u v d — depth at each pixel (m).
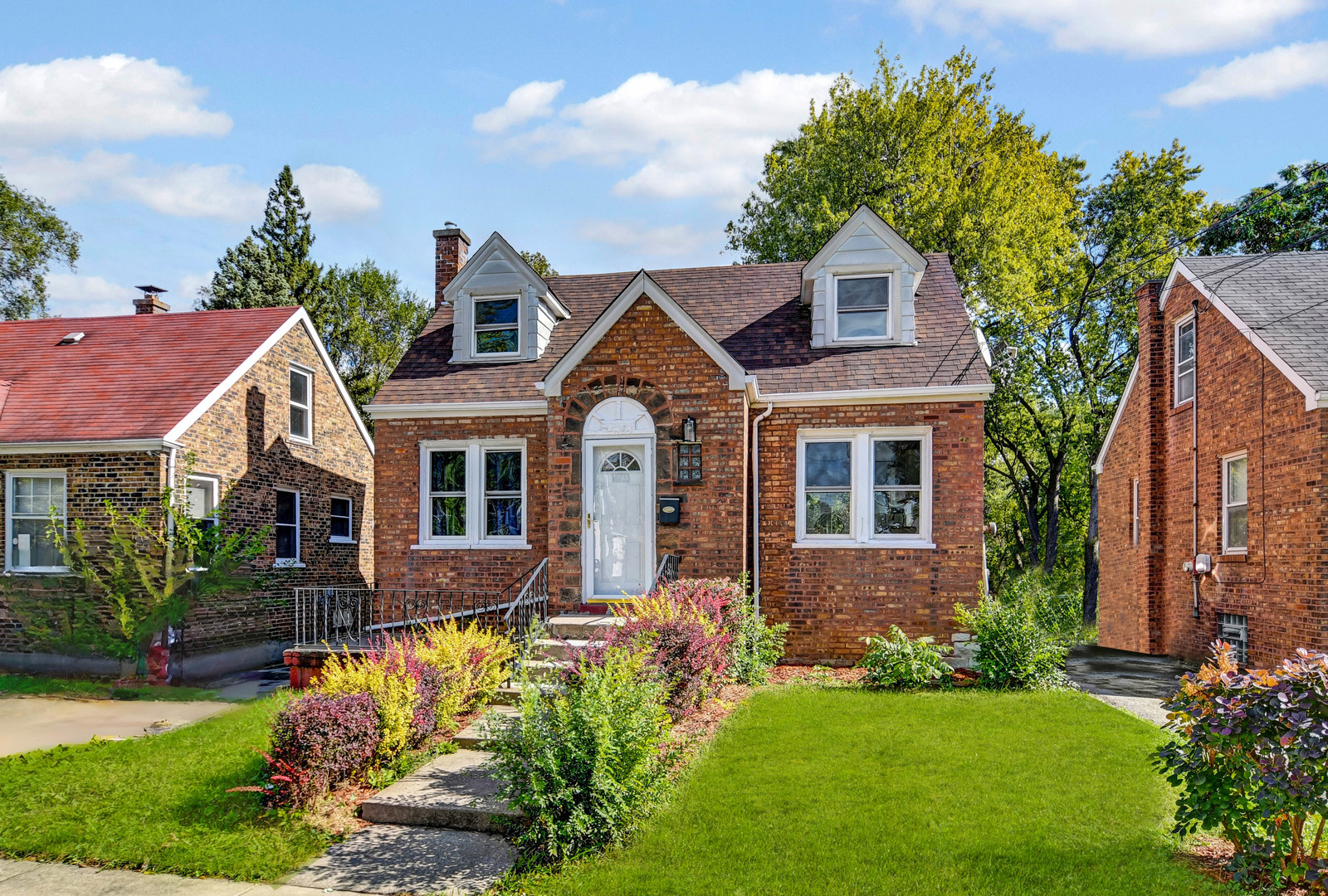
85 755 8.58
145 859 6.07
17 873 5.92
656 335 12.84
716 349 12.60
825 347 14.65
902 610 13.26
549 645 10.81
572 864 5.75
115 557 13.95
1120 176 29.84
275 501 17.72
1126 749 7.76
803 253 26.72
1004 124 26.89
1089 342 29.00
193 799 7.16
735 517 12.49
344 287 39.53
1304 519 11.70
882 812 6.28
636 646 7.93
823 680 11.52
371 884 5.62
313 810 6.84
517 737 6.44
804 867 5.45
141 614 13.82
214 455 15.82
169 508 14.26
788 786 6.82
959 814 6.24
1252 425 13.10
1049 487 28.39
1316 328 12.80
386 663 8.35
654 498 12.77
